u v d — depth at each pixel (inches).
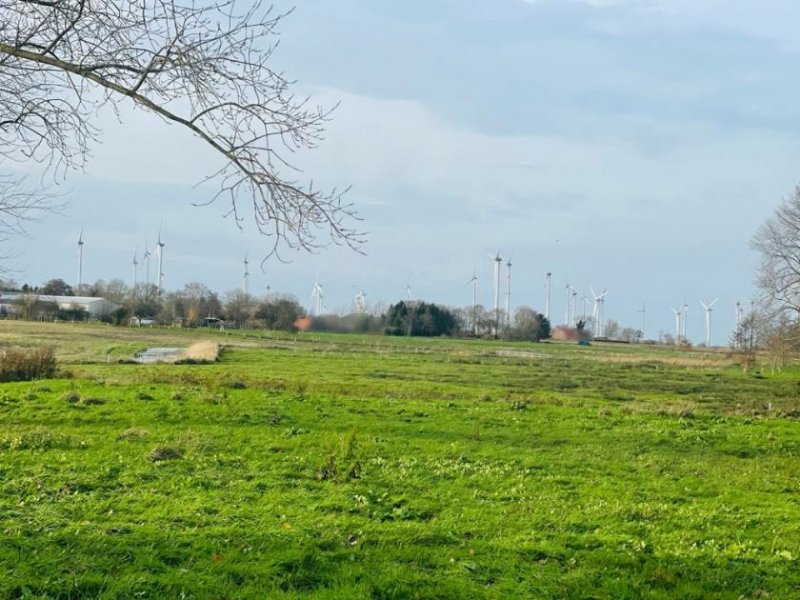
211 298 4911.4
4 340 3157.0
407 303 5300.2
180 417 994.7
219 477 669.9
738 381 2699.3
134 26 311.9
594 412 1242.6
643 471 826.2
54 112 354.3
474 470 765.9
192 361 2388.0
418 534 503.5
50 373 1503.4
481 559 461.1
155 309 4864.7
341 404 1177.4
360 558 443.5
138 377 1558.8
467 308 5703.7
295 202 311.0
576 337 6540.4
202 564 412.5
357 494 629.6
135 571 393.1
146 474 665.6
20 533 438.6
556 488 708.0
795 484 784.3
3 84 342.0
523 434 1021.8
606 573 451.2
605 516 598.9
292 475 703.1
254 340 3988.7
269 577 402.9
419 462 790.5
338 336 4566.9
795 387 2455.7
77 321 4443.9
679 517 612.1
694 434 1066.1
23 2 310.8
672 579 447.8
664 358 4065.0
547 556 480.1
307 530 498.3
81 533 449.1
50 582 367.9
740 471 853.8
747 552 513.7
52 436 796.0
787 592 443.8
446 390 1854.1
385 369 2549.2
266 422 995.9
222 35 307.7
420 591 395.2
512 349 4544.8
